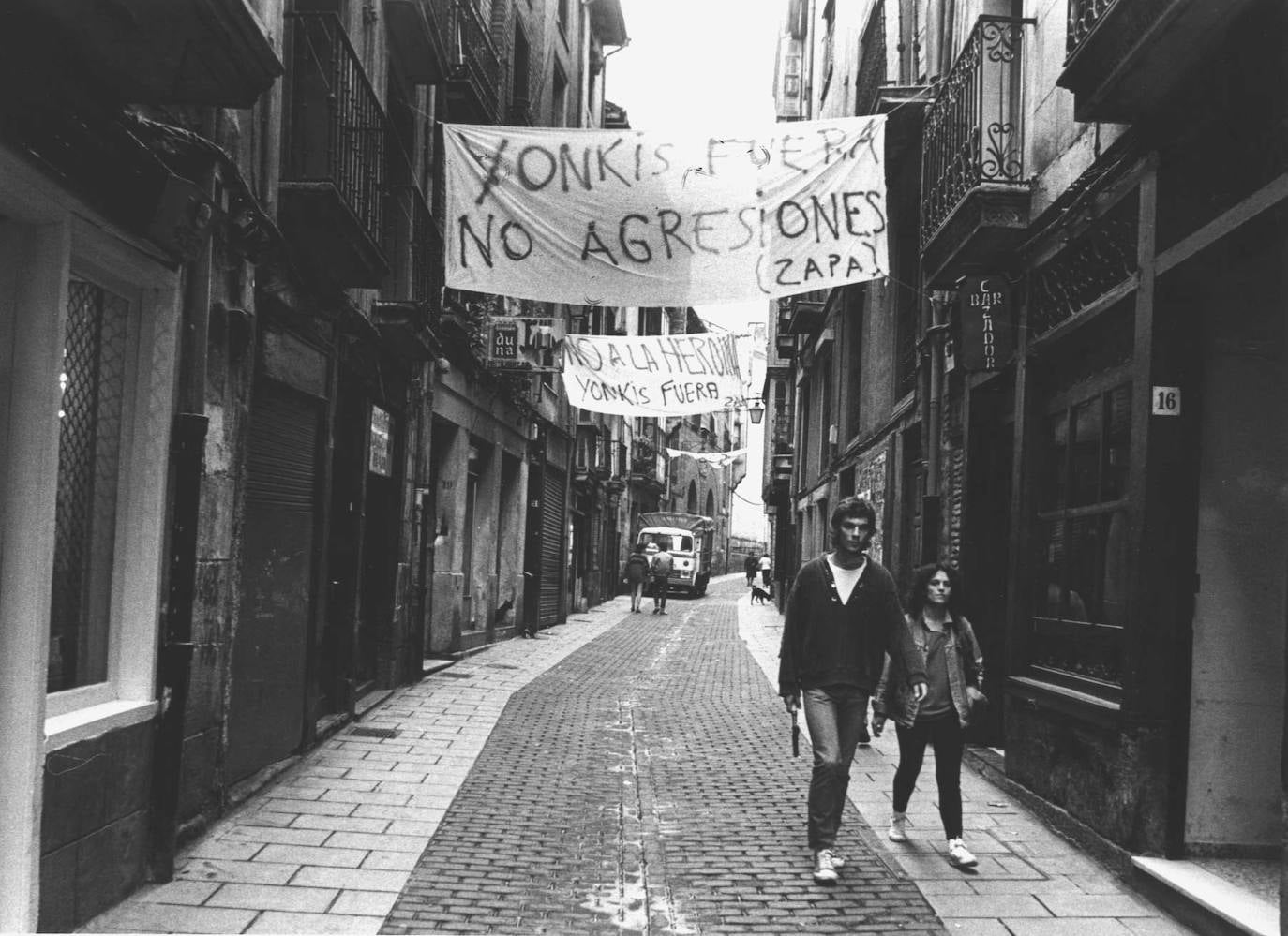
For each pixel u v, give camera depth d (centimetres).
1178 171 539
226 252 594
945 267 824
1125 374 596
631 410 1650
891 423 1260
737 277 752
